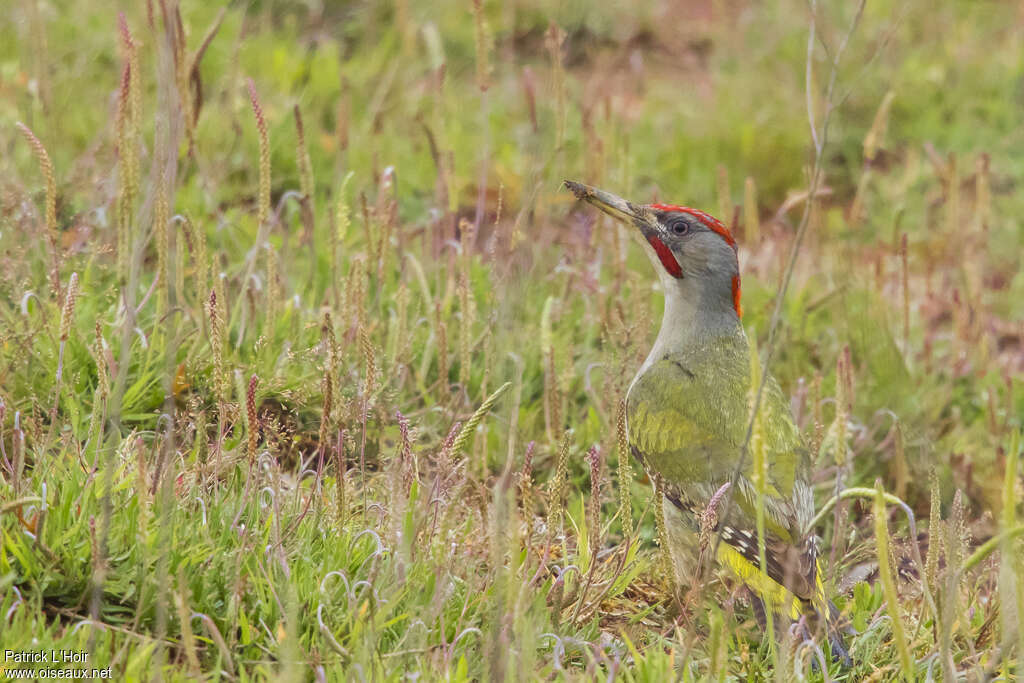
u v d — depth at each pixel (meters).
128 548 7.95
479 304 12.65
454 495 8.09
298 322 11.38
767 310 13.80
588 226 14.04
